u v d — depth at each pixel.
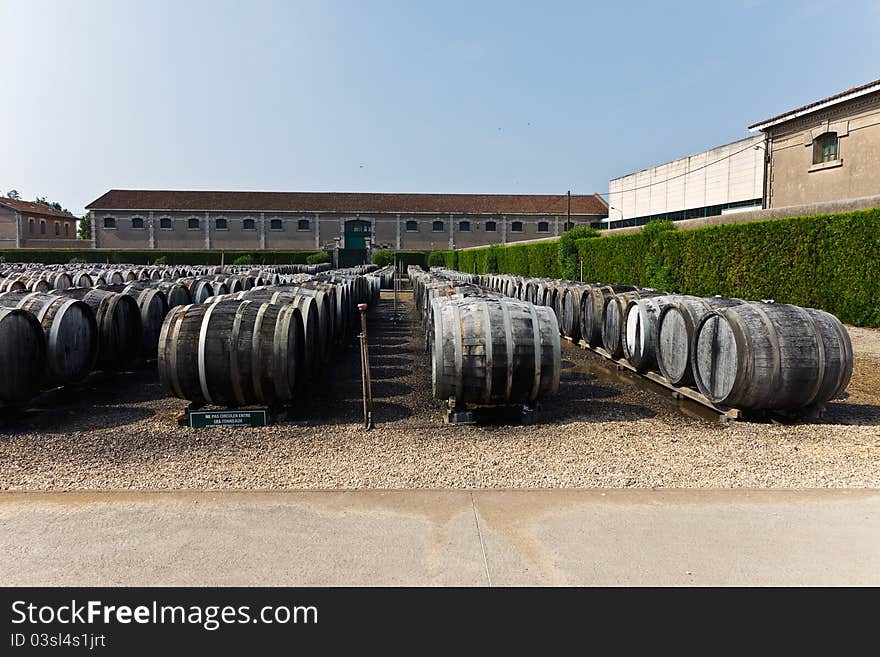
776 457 6.62
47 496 5.54
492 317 8.05
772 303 8.23
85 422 8.52
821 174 27.81
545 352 7.97
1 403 8.32
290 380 8.41
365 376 8.19
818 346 7.58
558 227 75.06
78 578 4.15
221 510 5.20
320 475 6.13
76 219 87.56
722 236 19.53
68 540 4.66
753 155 41.03
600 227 68.19
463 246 74.75
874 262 15.09
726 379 8.12
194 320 8.12
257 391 8.00
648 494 5.55
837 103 26.19
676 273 21.92
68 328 9.65
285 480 6.00
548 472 6.19
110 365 11.35
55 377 9.34
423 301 17.56
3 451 7.05
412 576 4.15
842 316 15.96
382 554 4.43
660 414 8.80
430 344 13.26
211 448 7.13
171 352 7.95
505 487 5.79
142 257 67.56
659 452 6.87
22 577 4.16
